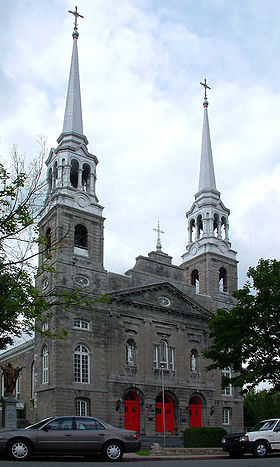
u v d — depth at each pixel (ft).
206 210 226.99
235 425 202.39
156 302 192.24
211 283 214.69
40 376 169.58
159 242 208.64
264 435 98.63
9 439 78.48
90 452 80.74
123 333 180.24
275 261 146.61
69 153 193.67
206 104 254.47
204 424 192.44
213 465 69.62
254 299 145.07
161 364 187.32
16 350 215.72
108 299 115.85
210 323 150.61
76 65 216.54
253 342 138.31
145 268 195.93
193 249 225.76
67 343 165.99
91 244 184.75
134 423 174.40
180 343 194.29
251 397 313.53
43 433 80.12
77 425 82.53
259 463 73.51
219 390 201.26
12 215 97.30
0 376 233.96
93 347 171.63
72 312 169.99
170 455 112.47
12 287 97.04
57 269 172.65
